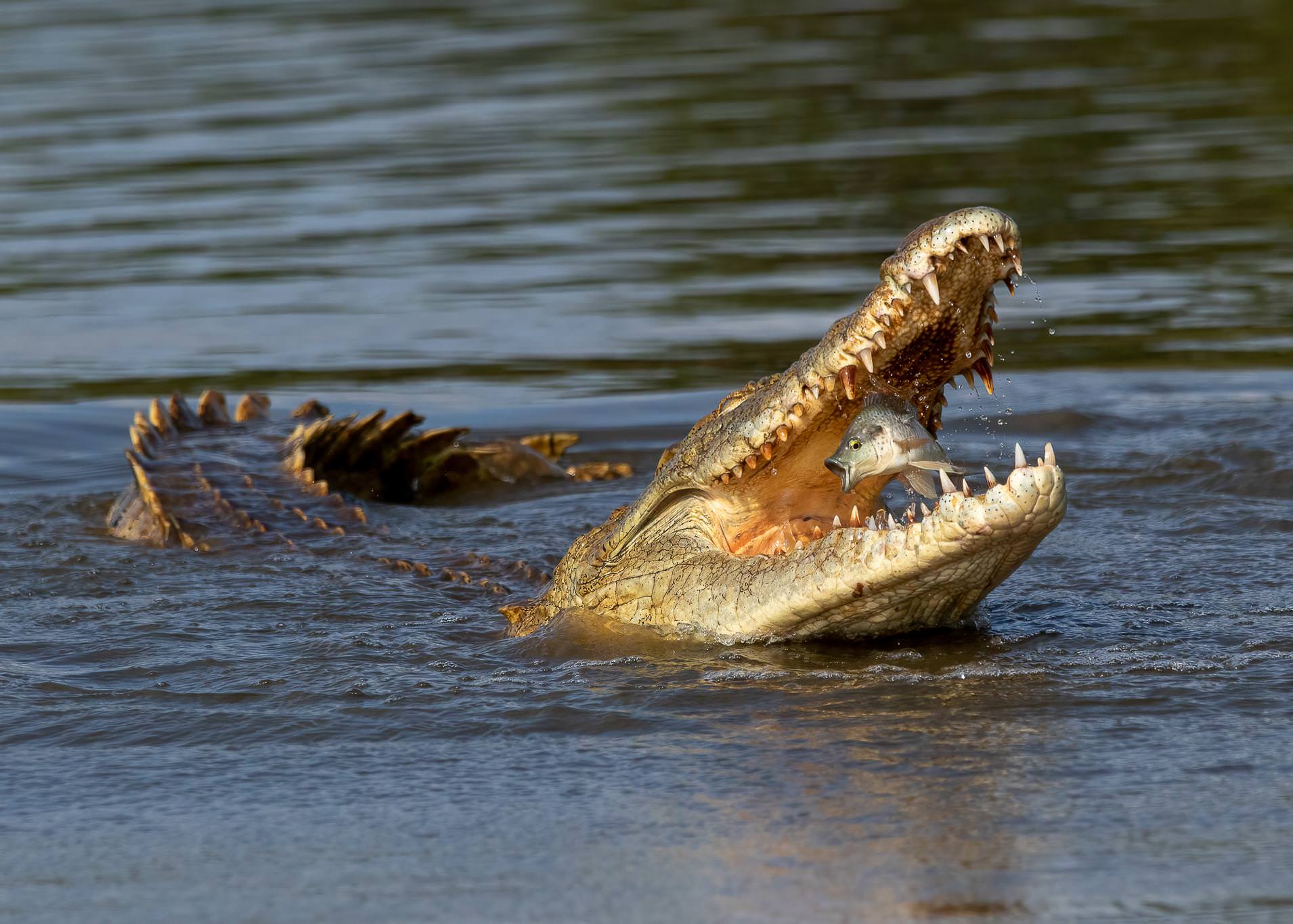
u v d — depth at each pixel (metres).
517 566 24.83
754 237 54.16
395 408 38.31
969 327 17.75
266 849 13.44
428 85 83.94
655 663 18.70
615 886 12.32
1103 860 12.44
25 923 12.05
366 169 65.94
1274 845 12.62
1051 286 48.34
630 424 36.94
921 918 11.49
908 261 16.69
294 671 18.92
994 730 15.76
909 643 19.27
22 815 14.41
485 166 66.06
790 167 64.19
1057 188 59.84
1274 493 28.44
